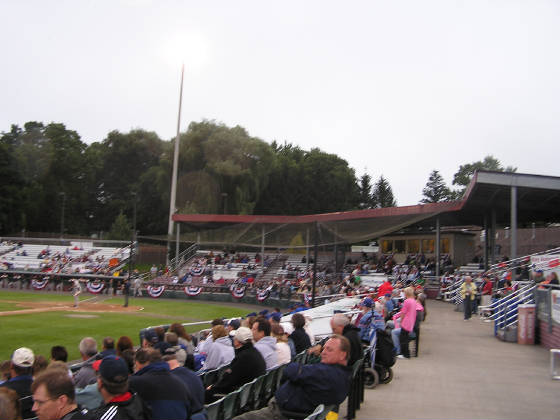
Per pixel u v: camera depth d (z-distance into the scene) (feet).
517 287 66.95
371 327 33.68
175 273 139.64
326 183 246.27
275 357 24.18
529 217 108.58
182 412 14.93
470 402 28.25
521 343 49.96
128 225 189.06
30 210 216.54
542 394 30.30
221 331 26.16
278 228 129.90
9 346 50.31
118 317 80.59
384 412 25.99
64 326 66.33
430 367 38.29
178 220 142.92
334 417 19.31
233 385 21.07
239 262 142.10
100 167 242.58
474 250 135.74
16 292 126.93
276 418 20.40
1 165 211.20
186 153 204.74
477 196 87.40
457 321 67.82
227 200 205.46
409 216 98.22
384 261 126.82
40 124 254.47
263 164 214.48
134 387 14.76
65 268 146.41
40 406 12.80
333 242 108.47
